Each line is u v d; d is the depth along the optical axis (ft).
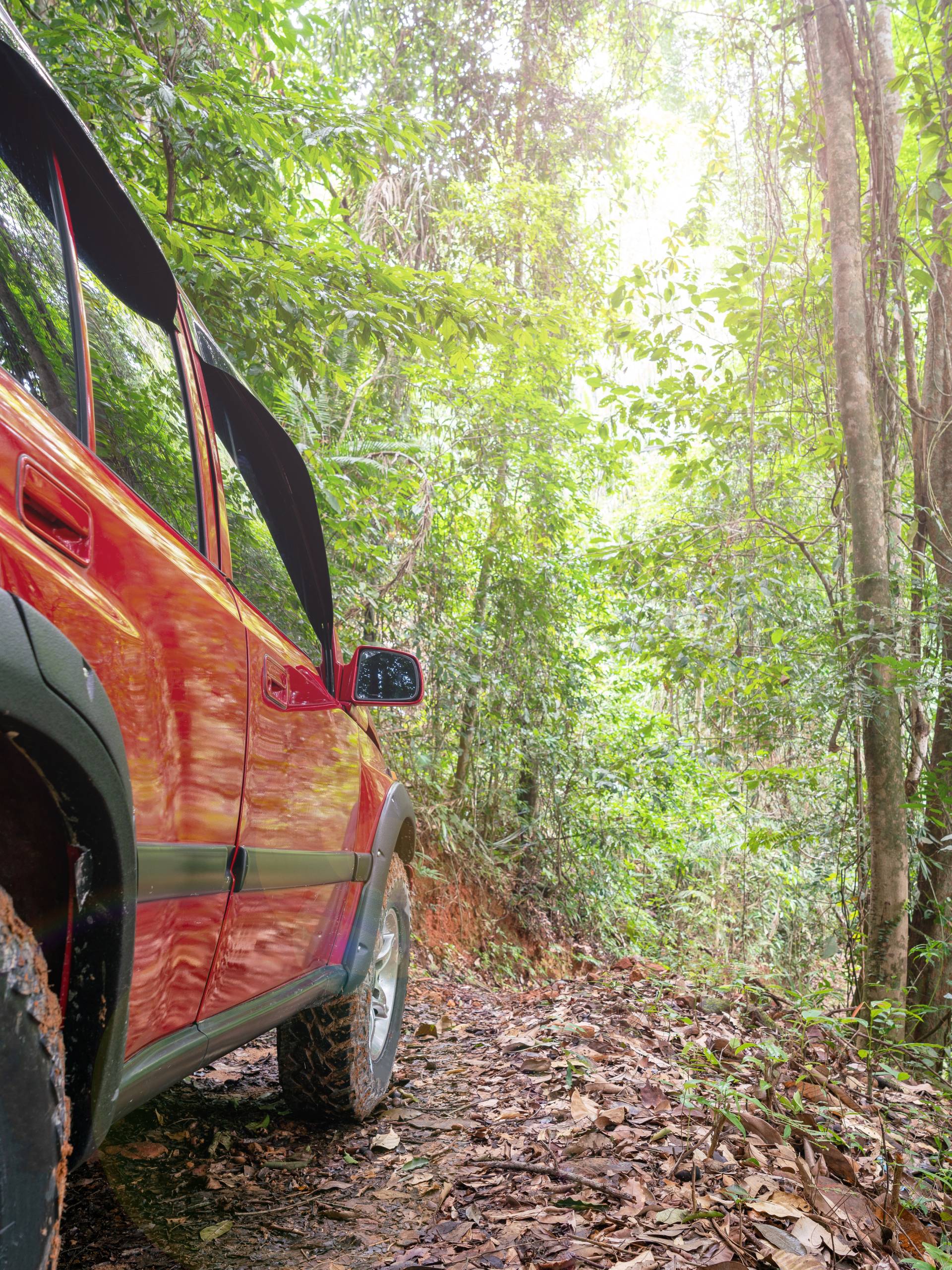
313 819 7.95
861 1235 7.82
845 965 21.47
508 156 38.93
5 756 3.57
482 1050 14.16
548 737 32.22
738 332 24.34
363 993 9.73
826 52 21.09
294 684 7.66
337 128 16.93
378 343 18.25
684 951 34.63
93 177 5.49
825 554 25.75
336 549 21.61
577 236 38.42
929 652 20.68
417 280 18.56
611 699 36.70
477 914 29.89
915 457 21.84
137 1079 4.83
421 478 25.88
